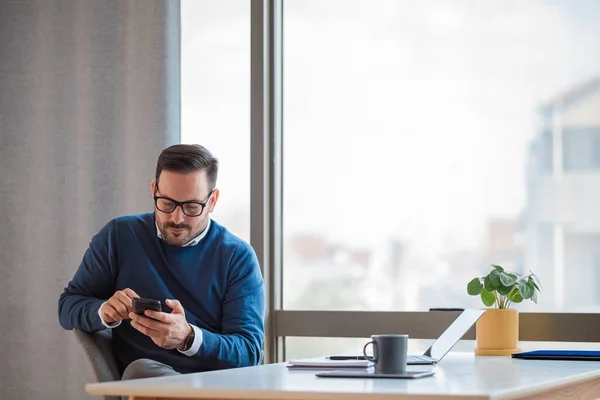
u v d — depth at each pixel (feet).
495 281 9.37
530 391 5.08
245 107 11.91
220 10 12.07
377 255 11.29
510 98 10.93
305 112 11.70
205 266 8.96
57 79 12.15
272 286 11.46
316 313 11.23
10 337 12.05
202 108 12.07
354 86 11.53
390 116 11.37
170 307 7.92
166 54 11.73
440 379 5.54
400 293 11.16
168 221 8.72
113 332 8.59
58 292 11.94
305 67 11.74
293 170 11.71
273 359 11.39
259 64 11.57
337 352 11.23
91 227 11.87
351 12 11.59
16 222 12.16
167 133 11.66
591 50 10.63
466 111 11.08
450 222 11.05
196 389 4.91
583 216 10.54
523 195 10.80
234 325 8.64
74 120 12.04
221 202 11.90
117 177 11.81
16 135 12.26
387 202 11.30
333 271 11.45
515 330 9.27
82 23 12.10
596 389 7.27
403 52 11.37
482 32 11.07
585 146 10.58
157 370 7.51
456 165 11.08
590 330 10.16
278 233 11.58
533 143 10.80
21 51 12.33
